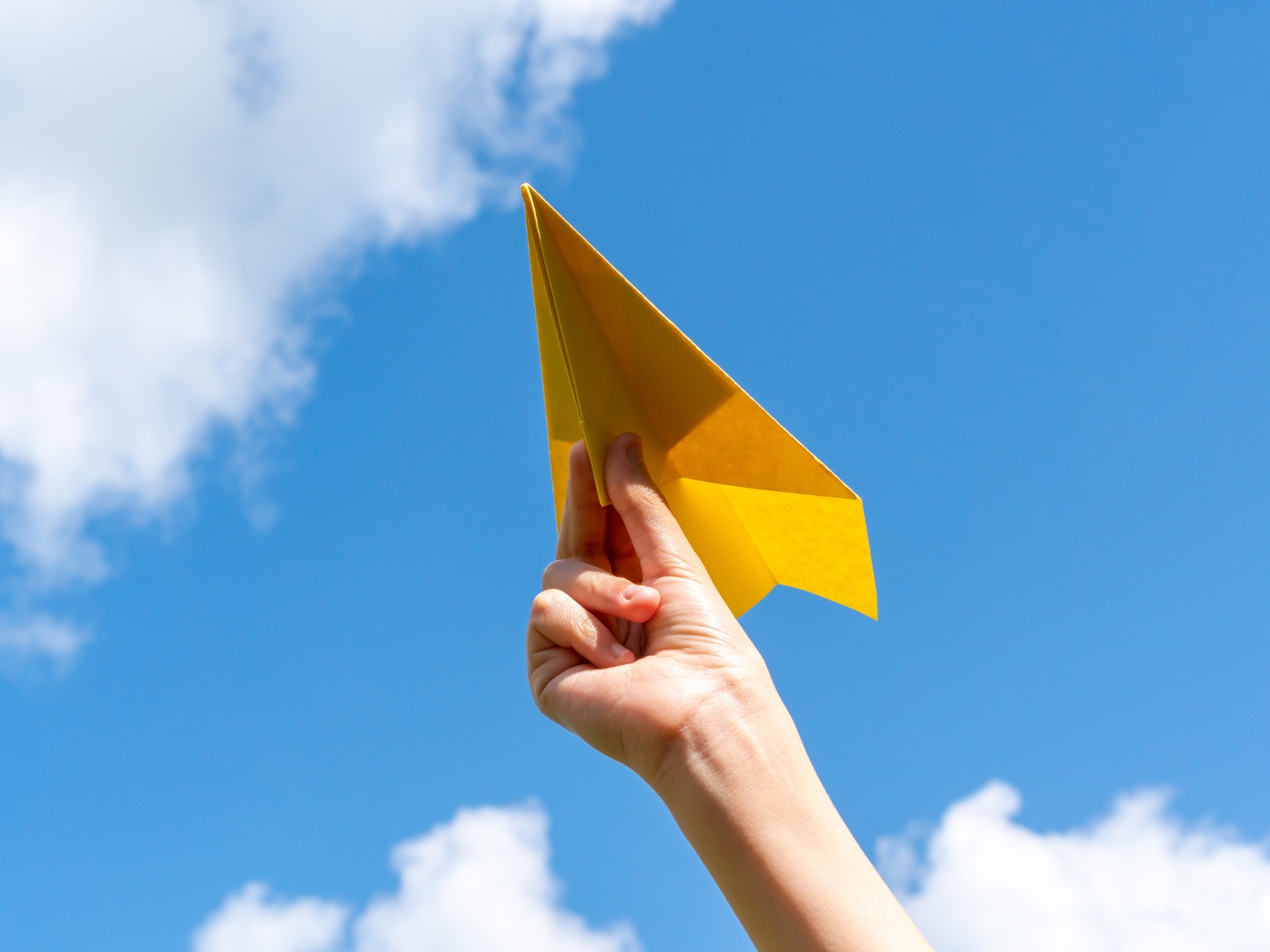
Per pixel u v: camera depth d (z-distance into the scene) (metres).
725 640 1.37
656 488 1.47
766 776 1.20
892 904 1.08
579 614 1.50
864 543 1.53
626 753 1.32
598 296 1.45
